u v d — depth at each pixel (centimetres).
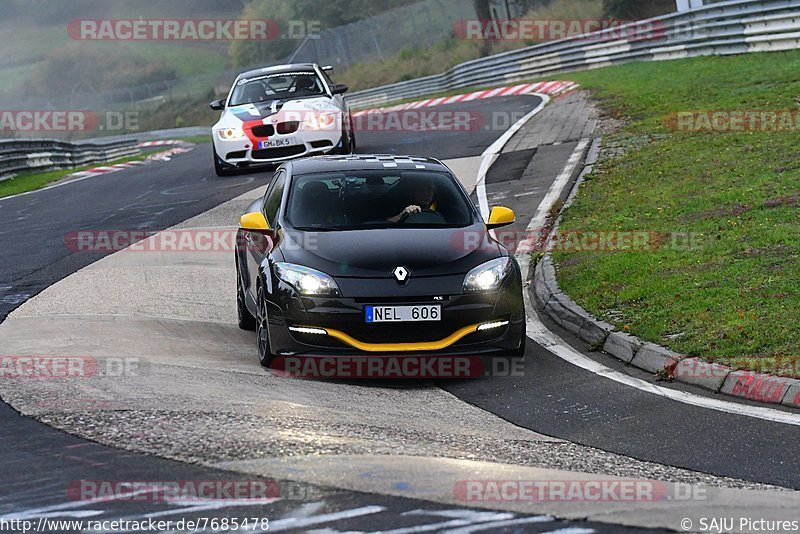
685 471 1762
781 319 2577
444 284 2423
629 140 5806
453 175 2945
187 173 6975
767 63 7562
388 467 1652
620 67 10194
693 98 6762
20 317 3025
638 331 2677
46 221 5294
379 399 2233
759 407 2153
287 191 2817
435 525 1398
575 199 4566
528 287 3475
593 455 1858
